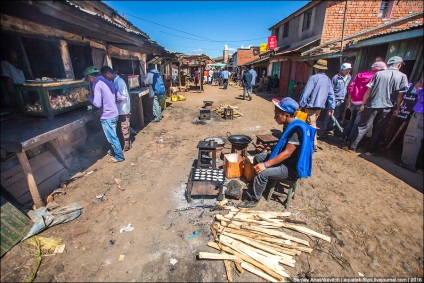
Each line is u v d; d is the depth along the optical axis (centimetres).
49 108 364
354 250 250
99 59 642
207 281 214
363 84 515
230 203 333
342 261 237
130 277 217
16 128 319
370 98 457
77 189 363
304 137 271
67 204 324
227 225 277
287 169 303
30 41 417
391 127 512
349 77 598
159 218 300
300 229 275
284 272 220
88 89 477
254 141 601
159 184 385
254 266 229
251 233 266
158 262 234
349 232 276
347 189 366
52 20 364
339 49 796
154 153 516
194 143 586
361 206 323
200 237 268
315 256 244
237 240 260
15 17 336
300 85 1232
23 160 273
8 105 381
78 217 299
